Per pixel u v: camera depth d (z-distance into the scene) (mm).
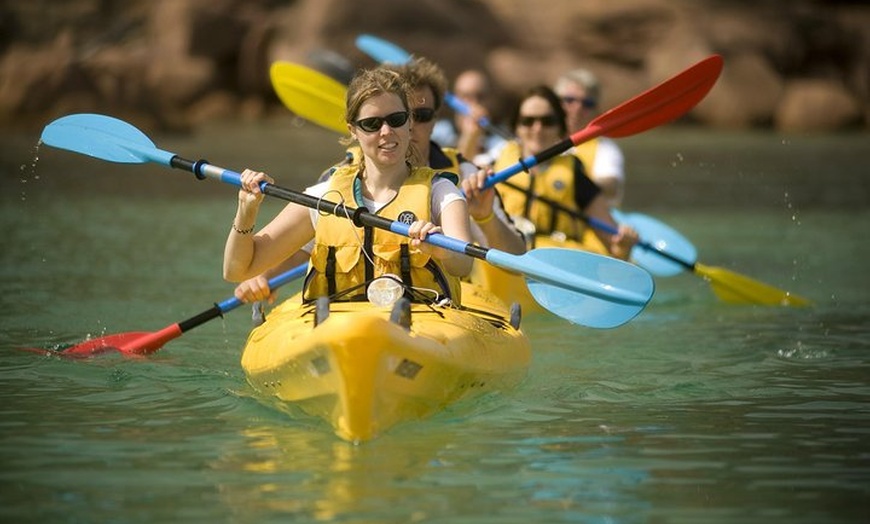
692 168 57750
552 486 13062
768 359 20281
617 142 70562
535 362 19969
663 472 13609
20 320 22844
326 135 71688
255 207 17047
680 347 21422
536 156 21781
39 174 49938
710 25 82500
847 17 87812
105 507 12336
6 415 15977
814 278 29875
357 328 14102
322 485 13016
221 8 81562
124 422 15625
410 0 78375
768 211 43469
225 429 15266
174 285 27141
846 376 18844
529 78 79062
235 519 11969
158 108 71688
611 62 82562
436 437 14930
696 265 26641
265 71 80500
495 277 24297
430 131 21047
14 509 12273
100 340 20281
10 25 86312
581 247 25656
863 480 13352
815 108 80562
